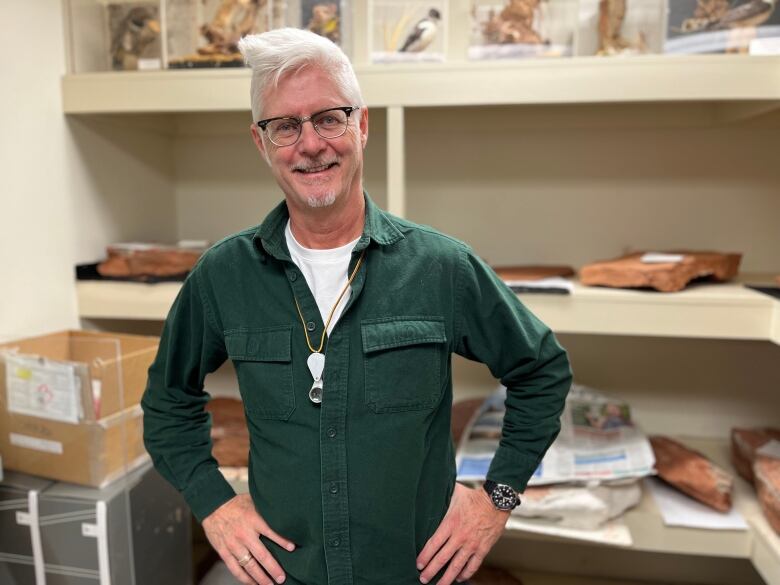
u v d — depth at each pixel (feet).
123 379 4.11
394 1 4.58
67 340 4.86
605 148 5.73
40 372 3.94
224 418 5.75
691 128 5.56
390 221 3.06
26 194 4.58
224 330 3.03
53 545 3.90
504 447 3.18
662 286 4.43
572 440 4.92
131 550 4.09
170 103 4.79
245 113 6.13
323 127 2.71
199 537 6.49
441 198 6.07
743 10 4.12
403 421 2.76
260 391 2.88
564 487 4.54
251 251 3.05
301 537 2.91
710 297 4.30
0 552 3.99
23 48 4.50
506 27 4.54
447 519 3.02
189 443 3.36
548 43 4.53
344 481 2.75
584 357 6.10
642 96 4.24
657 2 4.36
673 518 4.54
